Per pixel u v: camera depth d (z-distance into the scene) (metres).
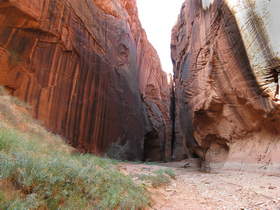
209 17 13.10
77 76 13.02
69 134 11.73
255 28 8.41
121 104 19.77
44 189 2.50
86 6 15.33
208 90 12.39
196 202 4.19
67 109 11.80
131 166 9.25
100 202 2.93
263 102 8.41
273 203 3.94
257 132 9.60
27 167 2.70
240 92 9.70
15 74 9.08
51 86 10.78
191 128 16.31
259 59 8.23
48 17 10.49
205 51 13.56
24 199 2.17
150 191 4.55
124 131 19.72
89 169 4.18
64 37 11.77
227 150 11.90
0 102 6.80
